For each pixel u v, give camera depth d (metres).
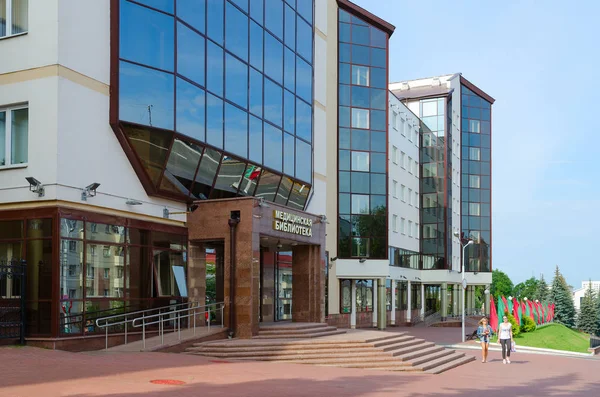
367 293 48.34
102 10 20.58
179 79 22.41
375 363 20.72
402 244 56.91
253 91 27.27
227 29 25.41
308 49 32.69
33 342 18.50
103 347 19.84
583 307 123.25
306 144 32.19
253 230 23.81
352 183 45.59
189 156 23.31
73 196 19.16
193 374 15.60
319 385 15.33
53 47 18.97
